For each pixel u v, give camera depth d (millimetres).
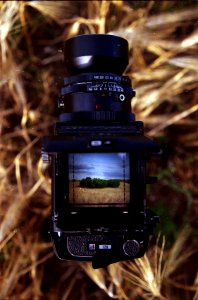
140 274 792
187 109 828
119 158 647
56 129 648
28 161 818
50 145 617
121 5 819
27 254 824
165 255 818
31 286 834
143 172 647
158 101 824
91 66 661
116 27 824
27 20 832
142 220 646
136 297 819
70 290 839
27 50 832
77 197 645
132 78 820
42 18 833
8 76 810
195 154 836
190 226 828
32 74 833
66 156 644
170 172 833
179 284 826
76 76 662
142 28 806
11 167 820
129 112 674
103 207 646
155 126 828
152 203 830
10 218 804
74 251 654
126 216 645
